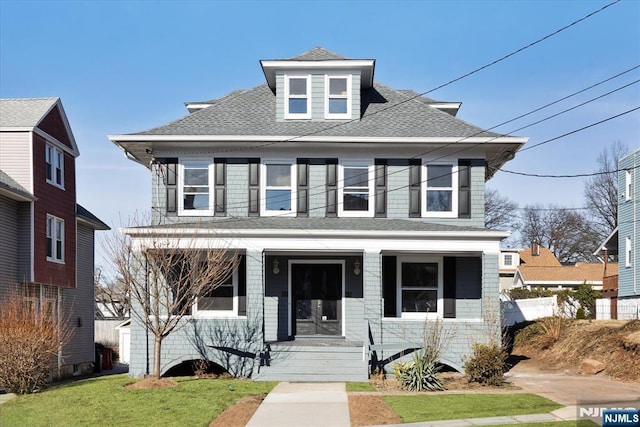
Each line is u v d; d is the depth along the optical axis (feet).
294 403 48.32
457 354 62.85
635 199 112.98
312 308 69.67
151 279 60.85
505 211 192.44
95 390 54.34
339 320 69.46
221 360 62.49
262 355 61.72
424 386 54.03
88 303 93.09
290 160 69.92
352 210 69.51
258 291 62.64
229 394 51.52
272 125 71.05
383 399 48.98
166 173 69.36
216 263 58.75
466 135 67.97
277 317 69.10
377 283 63.16
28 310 62.13
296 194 69.56
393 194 69.46
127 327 117.08
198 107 82.02
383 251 64.69
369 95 78.69
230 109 74.59
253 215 69.41
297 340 68.33
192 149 69.62
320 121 71.87
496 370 56.13
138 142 68.18
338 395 51.37
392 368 60.49
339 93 72.54
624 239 116.88
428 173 69.51
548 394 50.70
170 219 68.90
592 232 205.05
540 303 105.40
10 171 72.08
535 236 221.25
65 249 81.41
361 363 61.31
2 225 68.23
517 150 69.46
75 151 84.79
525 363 73.10
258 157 69.82
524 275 177.78
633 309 102.12
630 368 60.23
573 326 80.84
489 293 62.64
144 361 63.10
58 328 63.16
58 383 67.36
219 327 62.85
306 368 61.16
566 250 217.56
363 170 69.92
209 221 68.64
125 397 50.75
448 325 63.16
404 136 67.72
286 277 69.56
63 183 81.35
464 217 68.80
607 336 69.97
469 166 69.15
